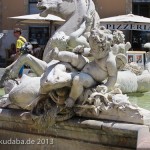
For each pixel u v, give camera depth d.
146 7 28.64
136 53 12.34
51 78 4.58
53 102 4.80
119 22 20.03
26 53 6.38
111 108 4.45
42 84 4.65
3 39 28.94
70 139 4.72
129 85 7.77
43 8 7.14
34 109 4.87
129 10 28.28
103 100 4.54
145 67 9.41
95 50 4.68
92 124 4.47
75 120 4.62
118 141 4.36
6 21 29.42
